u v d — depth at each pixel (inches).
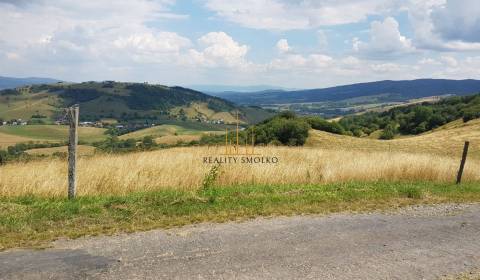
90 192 385.1
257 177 477.7
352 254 253.1
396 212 368.2
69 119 359.6
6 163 553.6
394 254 256.4
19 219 293.4
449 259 251.9
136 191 400.2
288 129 2496.3
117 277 205.9
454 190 480.7
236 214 333.4
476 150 2098.9
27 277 202.4
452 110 4015.8
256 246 260.1
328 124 3299.7
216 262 230.4
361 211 365.7
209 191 407.2
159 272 213.9
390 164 568.1
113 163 506.6
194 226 299.9
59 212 312.3
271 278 211.5
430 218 351.6
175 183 432.5
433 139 2519.7
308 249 258.4
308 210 358.0
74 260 226.8
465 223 338.3
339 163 590.6
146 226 294.4
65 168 466.3
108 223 297.3
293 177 495.5
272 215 338.0
